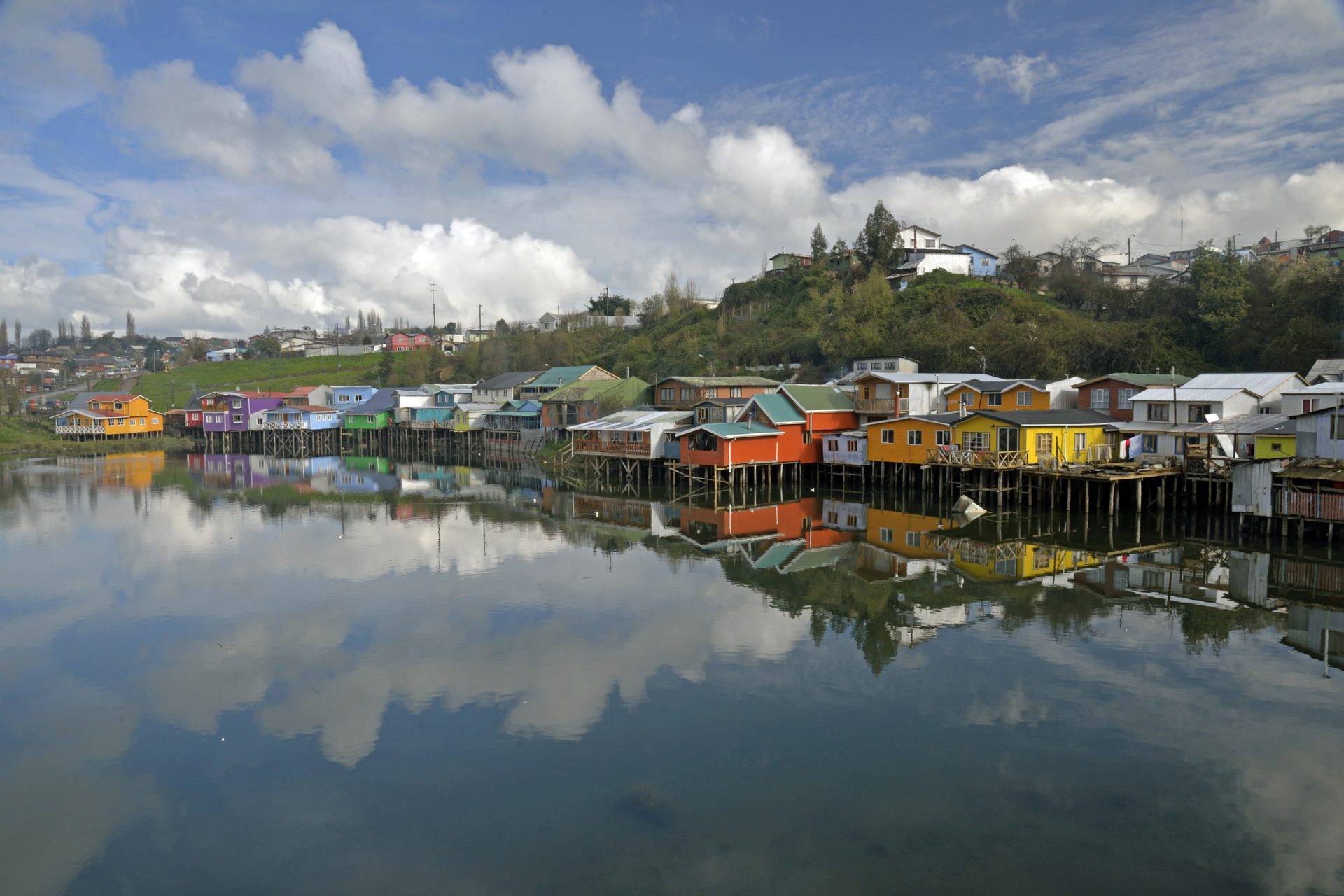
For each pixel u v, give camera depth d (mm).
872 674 18344
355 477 63344
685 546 33688
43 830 12781
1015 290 82500
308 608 24094
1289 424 35344
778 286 109375
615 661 19422
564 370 88625
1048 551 31625
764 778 13844
